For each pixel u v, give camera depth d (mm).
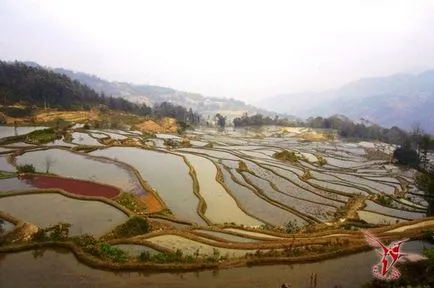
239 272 29031
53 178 55406
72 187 50938
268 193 59469
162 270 28328
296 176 75625
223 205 50250
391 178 85875
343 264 31297
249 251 33188
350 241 35781
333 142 171375
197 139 133500
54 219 38531
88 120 150125
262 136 172250
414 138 144375
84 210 41625
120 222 38344
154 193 51781
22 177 55375
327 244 34969
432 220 43719
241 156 96438
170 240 34562
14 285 25312
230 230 38781
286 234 38094
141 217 38812
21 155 75688
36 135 96188
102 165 69000
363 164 106688
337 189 68000
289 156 99500
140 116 188500
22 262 28484
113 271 27891
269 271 29531
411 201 62719
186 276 27984
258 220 45156
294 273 29453
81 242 31234
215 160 85812
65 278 26562
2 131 110438
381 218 50312
